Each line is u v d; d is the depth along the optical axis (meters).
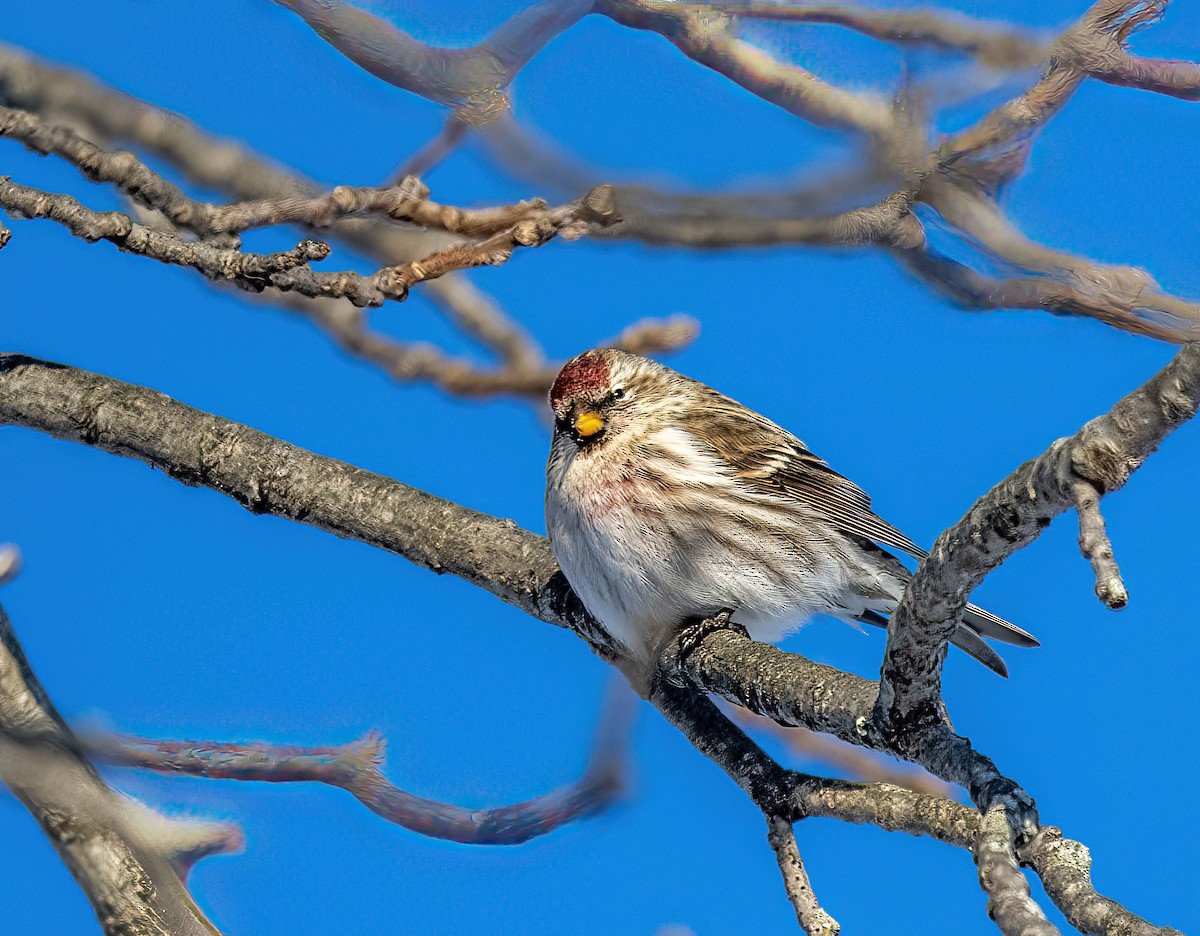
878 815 5.91
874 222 6.22
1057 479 4.64
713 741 7.12
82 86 7.18
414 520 8.76
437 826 7.84
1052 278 6.07
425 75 6.70
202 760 6.80
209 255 6.86
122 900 6.23
